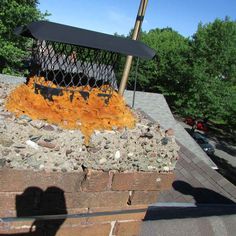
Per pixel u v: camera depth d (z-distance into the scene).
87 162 1.41
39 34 1.35
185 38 52.78
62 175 1.39
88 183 1.43
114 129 1.50
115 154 1.44
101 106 1.60
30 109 1.43
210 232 1.92
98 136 1.41
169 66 40.00
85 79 1.64
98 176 1.44
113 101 1.66
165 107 20.84
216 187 7.72
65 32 1.40
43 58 1.61
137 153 1.48
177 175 7.80
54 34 1.37
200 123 40.19
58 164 1.37
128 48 1.52
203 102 35.84
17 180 1.33
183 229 1.87
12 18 20.55
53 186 1.39
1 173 1.30
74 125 1.43
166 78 40.97
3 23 20.44
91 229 1.52
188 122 40.78
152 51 1.61
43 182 1.37
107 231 1.56
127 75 3.20
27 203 1.38
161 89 41.12
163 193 6.62
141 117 1.78
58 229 1.46
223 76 37.09
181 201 6.53
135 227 1.60
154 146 1.51
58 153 1.36
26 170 1.33
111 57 1.65
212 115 36.62
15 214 1.38
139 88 45.72
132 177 1.50
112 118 1.55
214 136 39.41
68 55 1.59
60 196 1.42
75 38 1.40
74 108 1.50
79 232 1.50
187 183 7.50
